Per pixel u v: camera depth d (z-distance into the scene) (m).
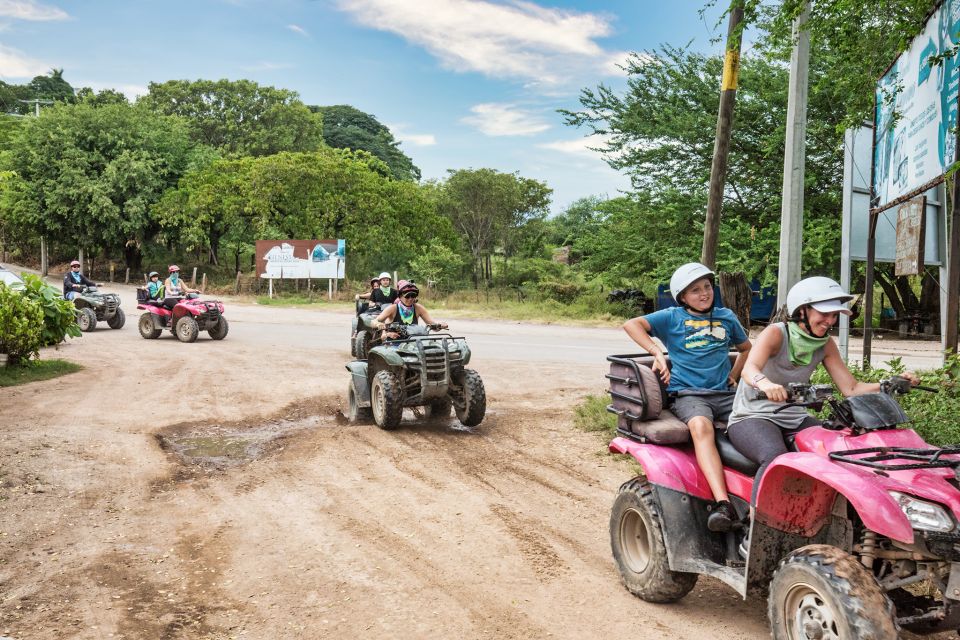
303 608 4.65
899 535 3.21
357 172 42.62
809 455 3.72
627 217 29.83
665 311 4.98
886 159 9.66
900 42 8.42
